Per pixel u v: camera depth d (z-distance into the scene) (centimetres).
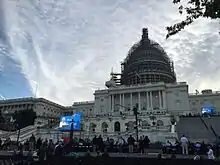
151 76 11906
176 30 1086
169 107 10188
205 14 989
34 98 12925
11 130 7962
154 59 12500
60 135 5997
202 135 4881
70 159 1956
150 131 5166
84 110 12988
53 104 13625
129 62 13412
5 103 13200
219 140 3581
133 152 3028
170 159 1923
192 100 11388
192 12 1032
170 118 7288
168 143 3312
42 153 2114
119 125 7544
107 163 1922
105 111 11188
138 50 13512
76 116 5975
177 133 5138
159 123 7356
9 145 3850
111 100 10988
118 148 3136
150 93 10388
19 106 13012
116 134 5466
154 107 10219
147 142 3397
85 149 3097
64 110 14312
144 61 12431
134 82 12169
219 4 941
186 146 2862
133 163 1898
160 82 10569
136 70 12419
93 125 7831
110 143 3250
